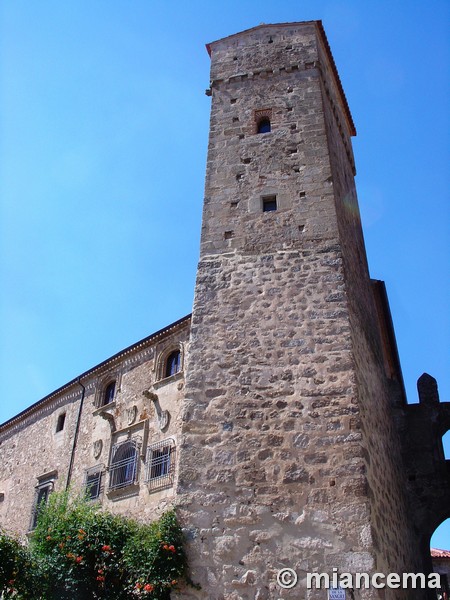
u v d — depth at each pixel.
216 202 17.58
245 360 14.58
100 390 25.72
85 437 25.00
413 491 19.52
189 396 14.39
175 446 20.20
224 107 19.80
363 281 18.75
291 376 14.11
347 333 14.48
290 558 11.98
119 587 13.12
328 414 13.41
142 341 24.08
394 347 22.58
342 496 12.37
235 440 13.56
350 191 20.53
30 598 13.82
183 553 12.51
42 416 29.14
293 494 12.62
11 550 14.11
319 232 16.28
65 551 14.10
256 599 11.74
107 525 14.56
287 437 13.33
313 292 15.28
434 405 20.95
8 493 28.73
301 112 18.94
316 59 20.09
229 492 12.97
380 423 16.20
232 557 12.26
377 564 11.68
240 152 18.48
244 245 16.55
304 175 17.50
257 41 21.17
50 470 26.08
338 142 20.33
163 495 19.45
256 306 15.37
